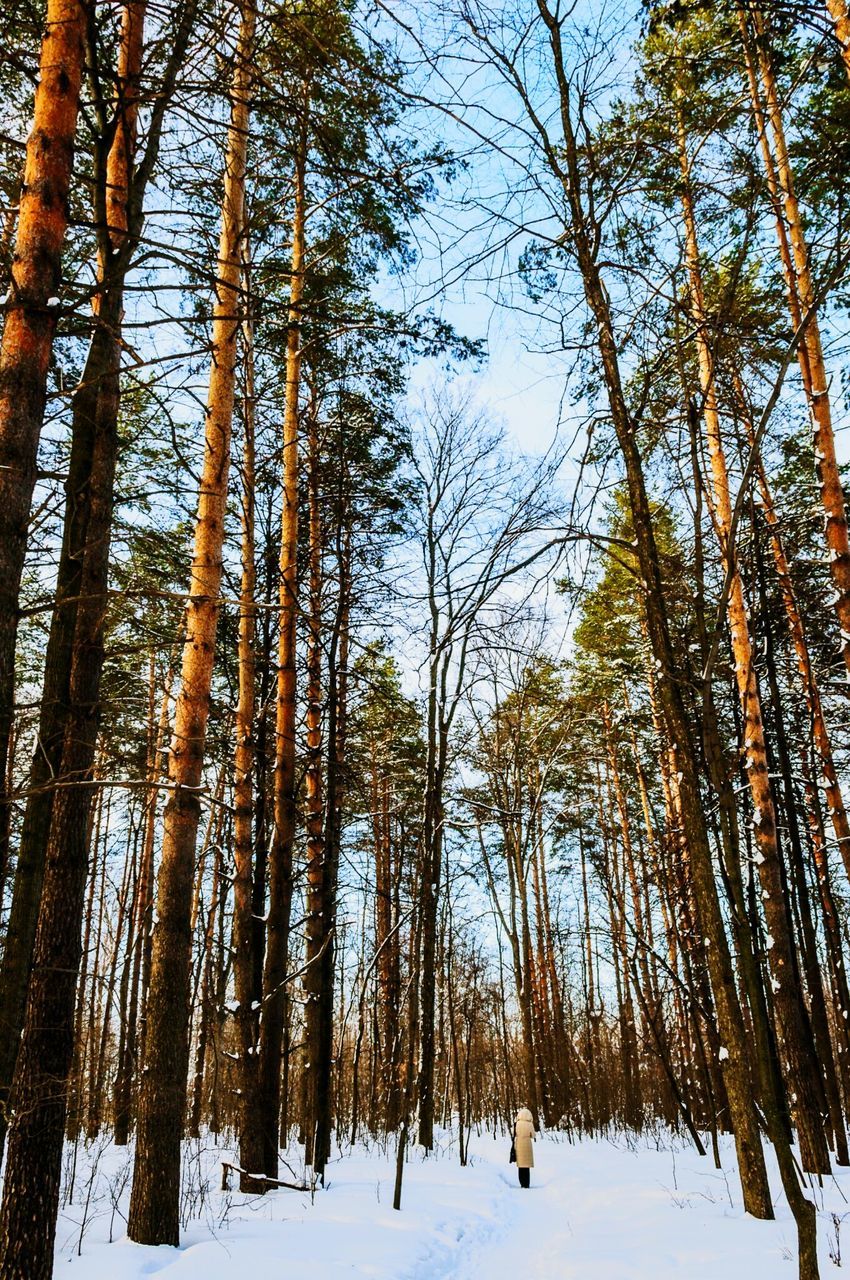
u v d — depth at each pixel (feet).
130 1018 53.72
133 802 51.90
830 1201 26.23
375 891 57.21
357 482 40.34
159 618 33.81
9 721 10.98
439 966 53.21
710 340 12.06
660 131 15.24
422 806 60.18
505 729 59.11
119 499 16.99
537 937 85.46
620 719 61.41
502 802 57.88
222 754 38.04
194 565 24.36
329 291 33.42
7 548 10.75
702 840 14.57
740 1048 17.90
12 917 12.00
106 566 16.48
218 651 41.37
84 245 22.31
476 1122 79.41
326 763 40.06
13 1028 11.46
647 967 70.03
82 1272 16.65
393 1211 27.12
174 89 15.14
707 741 10.61
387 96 14.48
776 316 21.21
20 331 11.40
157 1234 19.53
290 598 33.73
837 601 28.02
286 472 34.63
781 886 32.04
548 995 92.12
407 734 59.72
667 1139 60.49
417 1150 48.88
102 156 15.49
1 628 10.70
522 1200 37.35
